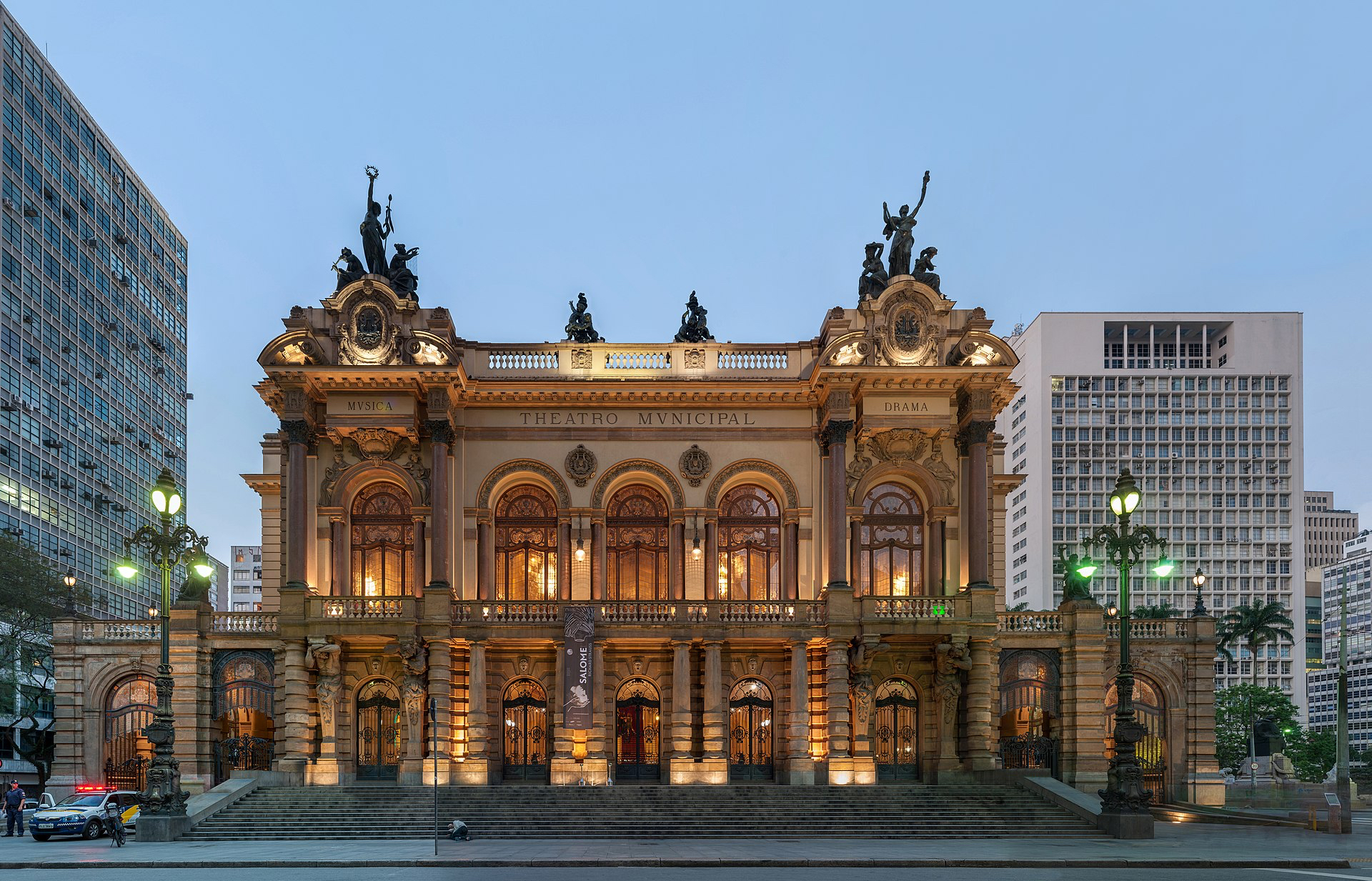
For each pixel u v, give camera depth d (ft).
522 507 188.55
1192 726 184.03
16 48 340.39
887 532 187.11
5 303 327.88
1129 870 108.99
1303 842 134.62
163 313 454.81
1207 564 570.87
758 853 119.55
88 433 379.96
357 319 179.93
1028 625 180.45
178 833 138.82
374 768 176.14
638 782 177.58
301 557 175.22
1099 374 588.09
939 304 183.21
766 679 180.86
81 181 382.63
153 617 177.37
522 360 189.67
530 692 181.78
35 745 272.10
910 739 180.04
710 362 189.16
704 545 185.06
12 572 231.09
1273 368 582.35
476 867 109.29
